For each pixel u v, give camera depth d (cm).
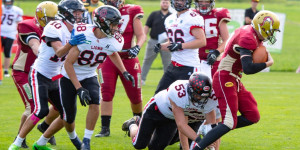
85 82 1864
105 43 1766
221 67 1842
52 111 2025
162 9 3841
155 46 2189
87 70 1855
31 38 1973
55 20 1873
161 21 3812
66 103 1856
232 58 1816
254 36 1784
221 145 2148
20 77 2052
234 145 2147
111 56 1925
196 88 1631
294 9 13988
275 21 1766
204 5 2245
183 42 2105
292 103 3212
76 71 1838
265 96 3506
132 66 2322
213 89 1831
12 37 4197
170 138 1889
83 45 1745
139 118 2058
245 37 1769
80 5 1817
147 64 3925
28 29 1989
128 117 2714
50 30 1794
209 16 2270
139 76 2348
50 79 1914
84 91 1745
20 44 2062
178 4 2080
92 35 1747
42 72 1894
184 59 2106
